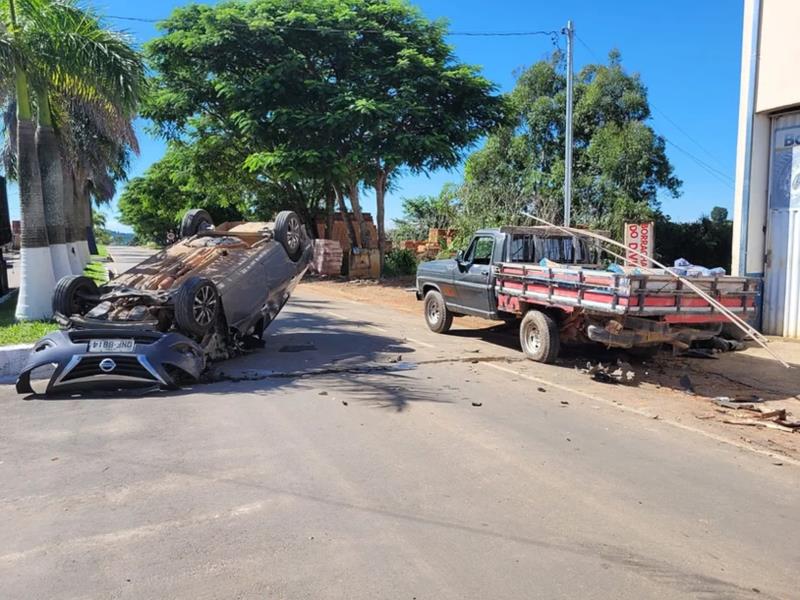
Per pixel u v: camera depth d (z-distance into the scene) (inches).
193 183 1168.2
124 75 451.8
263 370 345.1
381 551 149.4
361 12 929.5
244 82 941.2
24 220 447.8
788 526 167.6
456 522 165.2
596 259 479.5
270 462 205.8
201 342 339.3
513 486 190.1
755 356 415.8
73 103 516.7
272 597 130.0
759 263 502.3
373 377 332.2
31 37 428.8
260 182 1159.6
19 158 445.4
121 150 1073.5
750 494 188.7
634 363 390.6
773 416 272.5
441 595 131.6
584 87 1175.6
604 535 159.9
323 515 167.9
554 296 360.8
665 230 988.6
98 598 128.9
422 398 290.4
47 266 456.1
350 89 885.2
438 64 914.1
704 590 135.5
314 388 306.2
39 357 287.1
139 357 288.8
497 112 954.1
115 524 161.5
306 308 642.8
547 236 435.5
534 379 339.0
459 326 533.0
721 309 314.3
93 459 207.3
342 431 239.3
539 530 161.8
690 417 273.3
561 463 210.7
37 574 137.8
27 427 241.1
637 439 239.6
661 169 1099.9
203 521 163.5
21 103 440.5
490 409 275.7
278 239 425.7
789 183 484.1
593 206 1095.0
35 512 168.2
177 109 991.0
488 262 437.4
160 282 352.8
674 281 321.1
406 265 1131.9
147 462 204.8
